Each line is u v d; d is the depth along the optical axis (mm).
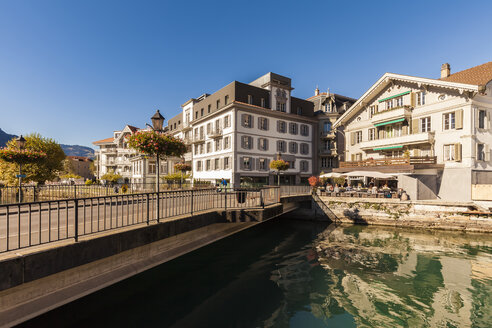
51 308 5137
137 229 6418
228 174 31672
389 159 23000
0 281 4055
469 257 11953
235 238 15938
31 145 28891
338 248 13594
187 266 10711
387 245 14125
